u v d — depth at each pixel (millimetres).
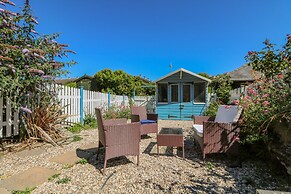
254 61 4277
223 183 2500
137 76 21609
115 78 19266
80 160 3262
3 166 2990
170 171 2900
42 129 4391
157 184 2457
